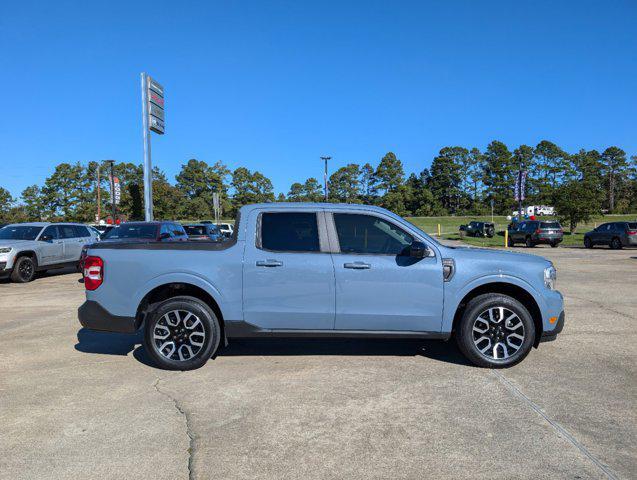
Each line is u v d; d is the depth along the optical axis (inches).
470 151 4542.3
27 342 252.5
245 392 177.5
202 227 866.8
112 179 1376.7
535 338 212.4
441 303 201.9
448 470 123.4
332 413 158.6
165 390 179.9
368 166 4261.8
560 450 133.5
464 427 147.9
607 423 150.6
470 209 4443.9
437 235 1846.7
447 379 190.9
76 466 125.8
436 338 205.2
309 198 4210.1
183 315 202.2
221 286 200.4
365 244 205.0
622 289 426.6
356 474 121.7
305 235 204.8
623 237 995.3
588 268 606.5
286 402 167.9
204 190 3759.8
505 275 202.7
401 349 233.6
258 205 209.5
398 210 4082.2
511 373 198.1
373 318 200.8
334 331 202.5
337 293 199.6
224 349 233.9
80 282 519.8
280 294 200.2
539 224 1153.4
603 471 122.7
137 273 201.5
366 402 167.6
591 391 178.1
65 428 148.3
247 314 200.8
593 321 295.9
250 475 121.3
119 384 186.9
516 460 128.3
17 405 166.6
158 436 142.7
